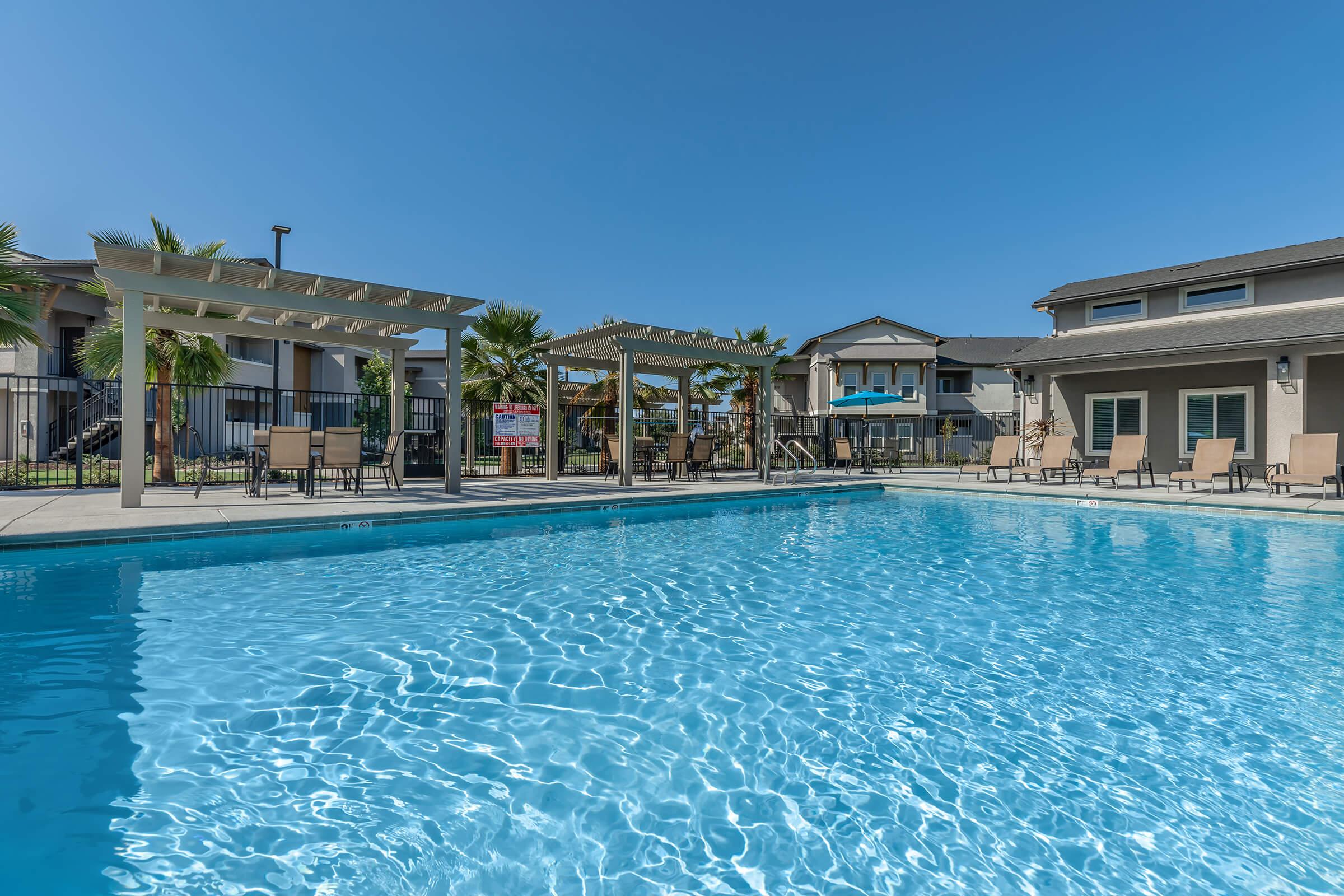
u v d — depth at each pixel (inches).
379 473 546.0
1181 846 72.7
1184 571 221.8
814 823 77.3
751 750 95.0
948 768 90.1
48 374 709.3
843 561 238.4
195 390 522.9
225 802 79.5
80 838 71.6
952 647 141.6
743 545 271.7
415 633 148.3
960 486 495.2
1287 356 458.9
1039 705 110.9
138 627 149.9
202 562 222.7
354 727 100.7
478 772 87.7
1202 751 94.7
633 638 146.9
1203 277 566.3
